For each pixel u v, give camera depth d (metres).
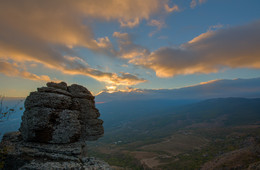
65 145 19.23
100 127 26.34
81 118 24.86
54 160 15.86
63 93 22.69
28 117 19.09
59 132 19.59
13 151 16.05
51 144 18.95
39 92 20.19
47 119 19.05
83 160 17.47
